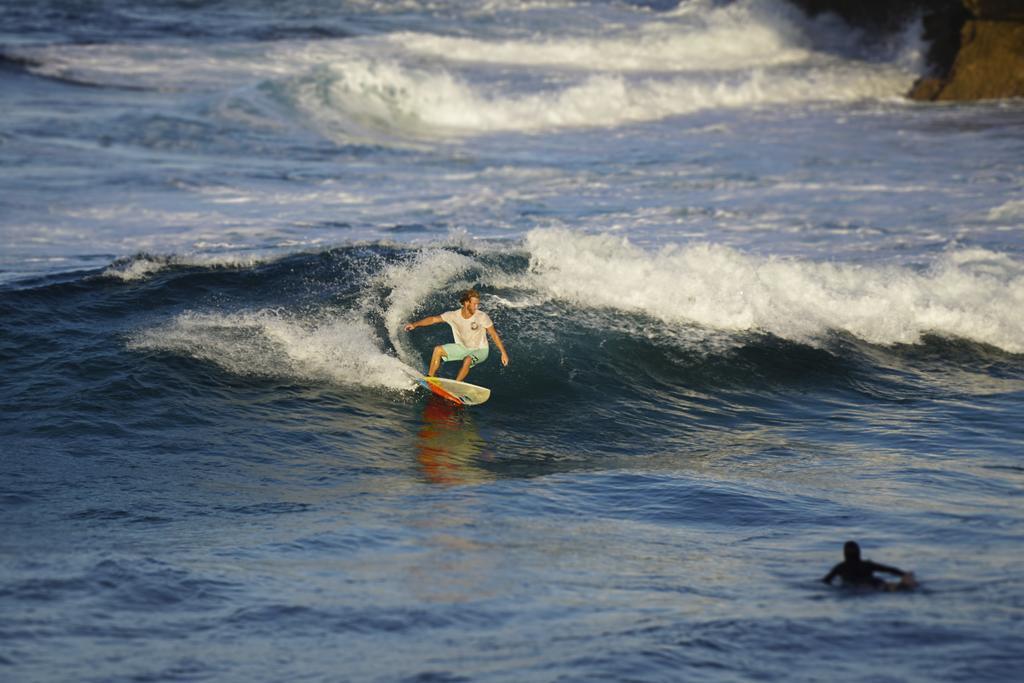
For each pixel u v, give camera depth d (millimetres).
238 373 46594
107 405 42656
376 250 59375
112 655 21312
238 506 34344
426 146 104875
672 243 68000
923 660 21016
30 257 59906
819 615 23875
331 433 42625
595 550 30234
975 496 36688
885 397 51188
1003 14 138625
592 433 45469
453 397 46750
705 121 121625
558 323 54469
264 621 23531
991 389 52406
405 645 22109
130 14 160750
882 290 60719
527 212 75625
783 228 72938
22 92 114250
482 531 31984
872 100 138125
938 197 83188
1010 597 25016
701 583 26984
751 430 46531
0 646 21531
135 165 87500
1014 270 64188
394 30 159875
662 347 53750
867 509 34938
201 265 56562
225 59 137750
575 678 20094
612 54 152750
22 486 35000
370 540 30578
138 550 29188
